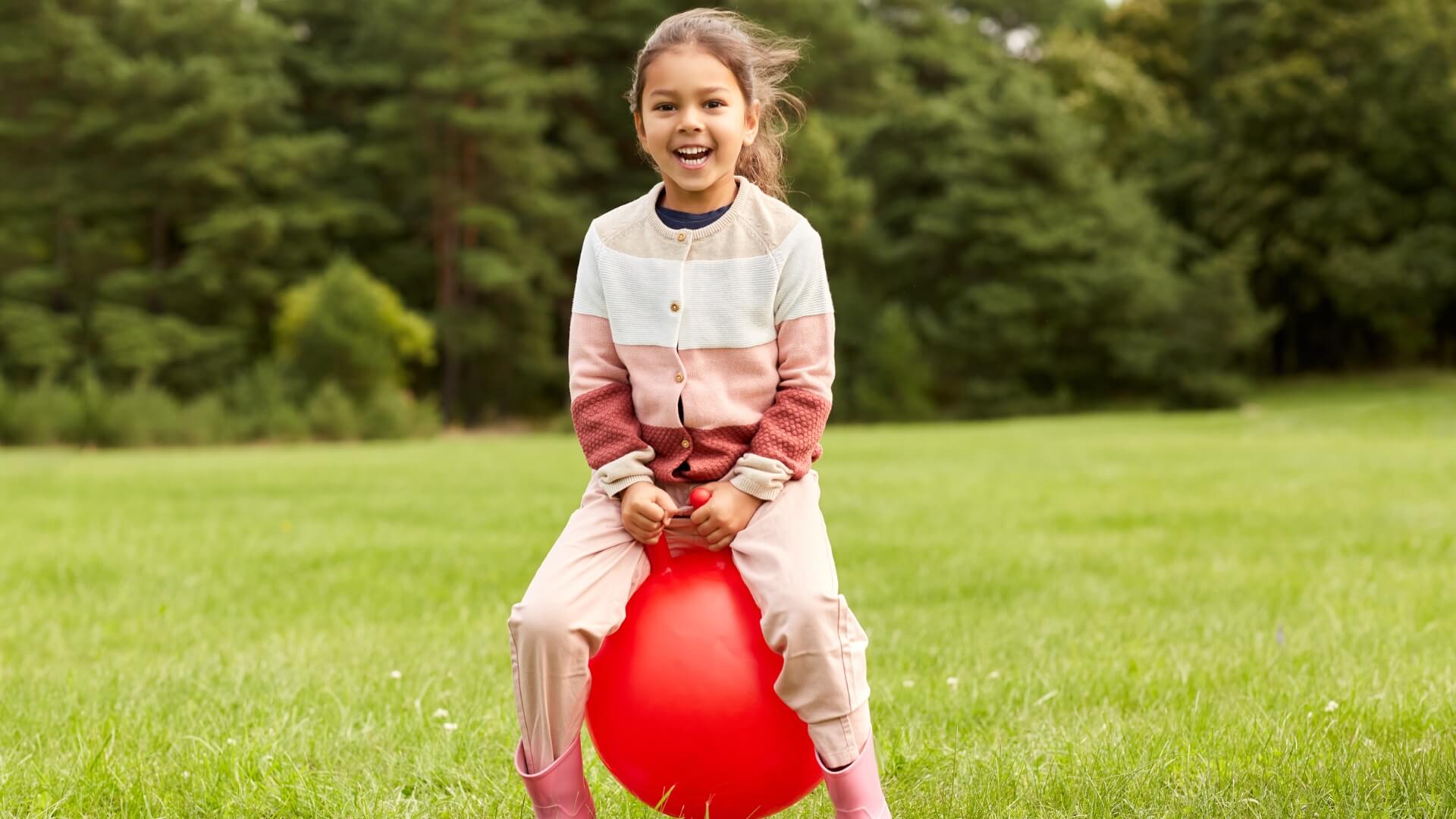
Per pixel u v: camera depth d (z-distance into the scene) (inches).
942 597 229.0
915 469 522.9
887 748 129.9
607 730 96.9
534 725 96.2
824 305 100.3
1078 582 241.3
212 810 114.1
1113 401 1566.2
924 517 348.5
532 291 1614.2
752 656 95.7
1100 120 1758.1
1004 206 1529.3
